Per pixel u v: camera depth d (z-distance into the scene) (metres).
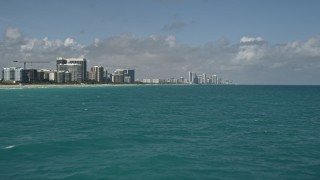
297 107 120.69
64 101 151.88
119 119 80.12
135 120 78.19
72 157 38.72
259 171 33.62
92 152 41.47
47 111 100.31
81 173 32.41
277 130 62.03
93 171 33.09
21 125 67.38
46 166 34.78
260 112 100.69
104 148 43.94
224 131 60.56
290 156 39.94
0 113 92.81
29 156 39.19
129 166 34.91
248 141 49.88
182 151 42.34
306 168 34.72
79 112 98.00
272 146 46.06
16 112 96.31
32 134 55.34
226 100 168.75
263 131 60.69
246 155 40.34
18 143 46.84
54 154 40.28
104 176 31.66
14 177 31.23
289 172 33.28
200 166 35.22
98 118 81.81
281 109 111.88
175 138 52.38
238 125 69.50
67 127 64.69
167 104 137.50
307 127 66.44
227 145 46.69
